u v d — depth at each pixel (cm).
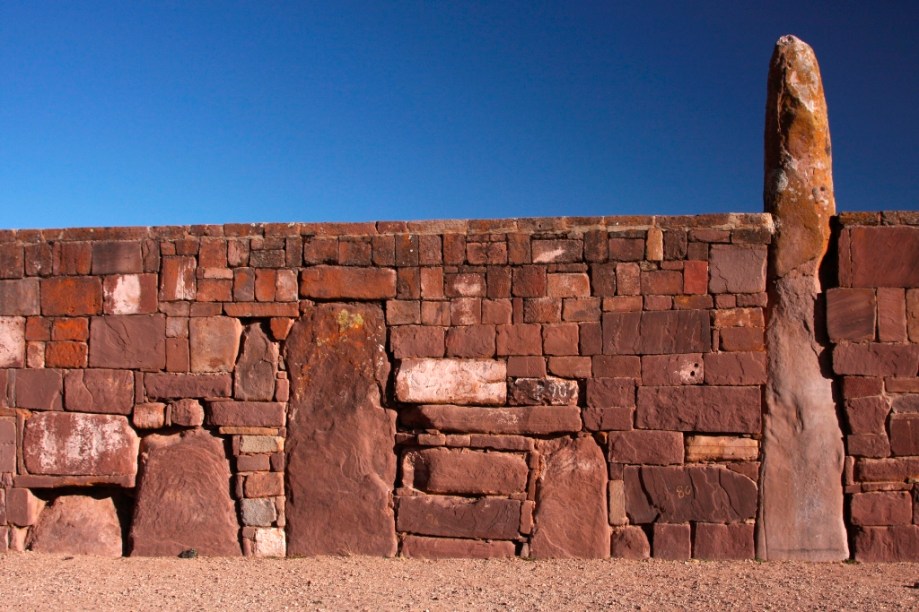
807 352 942
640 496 941
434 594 801
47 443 998
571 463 951
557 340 958
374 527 957
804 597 781
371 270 981
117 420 994
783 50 996
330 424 973
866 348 935
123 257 1005
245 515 966
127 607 765
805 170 965
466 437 959
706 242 955
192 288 995
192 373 988
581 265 963
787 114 978
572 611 745
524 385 955
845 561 919
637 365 950
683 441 944
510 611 743
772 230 956
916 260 941
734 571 880
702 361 945
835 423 934
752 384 941
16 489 998
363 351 979
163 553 965
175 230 1003
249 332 990
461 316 969
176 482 977
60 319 1008
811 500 928
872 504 924
